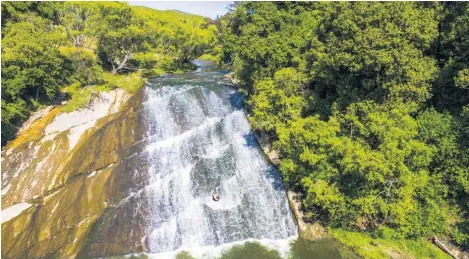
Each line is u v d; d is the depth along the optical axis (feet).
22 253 114.42
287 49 149.38
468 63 119.65
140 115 161.17
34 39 157.58
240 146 156.56
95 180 134.21
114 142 148.15
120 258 115.75
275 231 126.11
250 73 162.71
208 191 136.05
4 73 147.02
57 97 170.40
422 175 114.62
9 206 126.21
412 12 117.19
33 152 141.49
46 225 120.88
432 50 130.52
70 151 143.64
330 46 122.21
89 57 189.26
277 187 139.33
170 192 134.92
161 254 118.42
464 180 109.50
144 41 208.85
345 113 125.80
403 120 114.73
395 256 111.14
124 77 197.77
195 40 252.83
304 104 134.31
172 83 187.83
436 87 124.26
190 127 161.07
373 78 121.19
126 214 126.62
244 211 131.23
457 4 125.08
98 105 167.84
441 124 116.47
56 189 132.67
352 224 122.62
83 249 116.37
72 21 212.43
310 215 127.24
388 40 110.73
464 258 107.96
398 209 108.99
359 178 115.44
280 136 126.21
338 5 125.39
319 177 119.03
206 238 123.54
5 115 142.00
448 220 114.93
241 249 119.65
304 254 116.16
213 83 191.01
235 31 232.12
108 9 210.79
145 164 142.61
